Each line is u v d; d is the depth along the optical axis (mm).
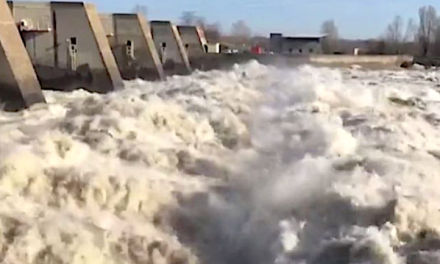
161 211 9023
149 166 10594
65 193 8836
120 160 10641
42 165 9414
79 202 8828
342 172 9031
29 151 9695
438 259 6414
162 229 8664
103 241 7777
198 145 12211
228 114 14695
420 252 6617
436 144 12203
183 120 13578
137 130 12477
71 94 22547
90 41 25906
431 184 8578
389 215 7375
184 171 10602
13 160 9062
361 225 7336
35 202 8555
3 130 11766
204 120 13875
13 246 7188
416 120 14789
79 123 12367
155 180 9648
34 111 15938
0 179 8711
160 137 12531
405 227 7207
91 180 9047
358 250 6672
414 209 7391
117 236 8047
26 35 25984
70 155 10148
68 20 26156
